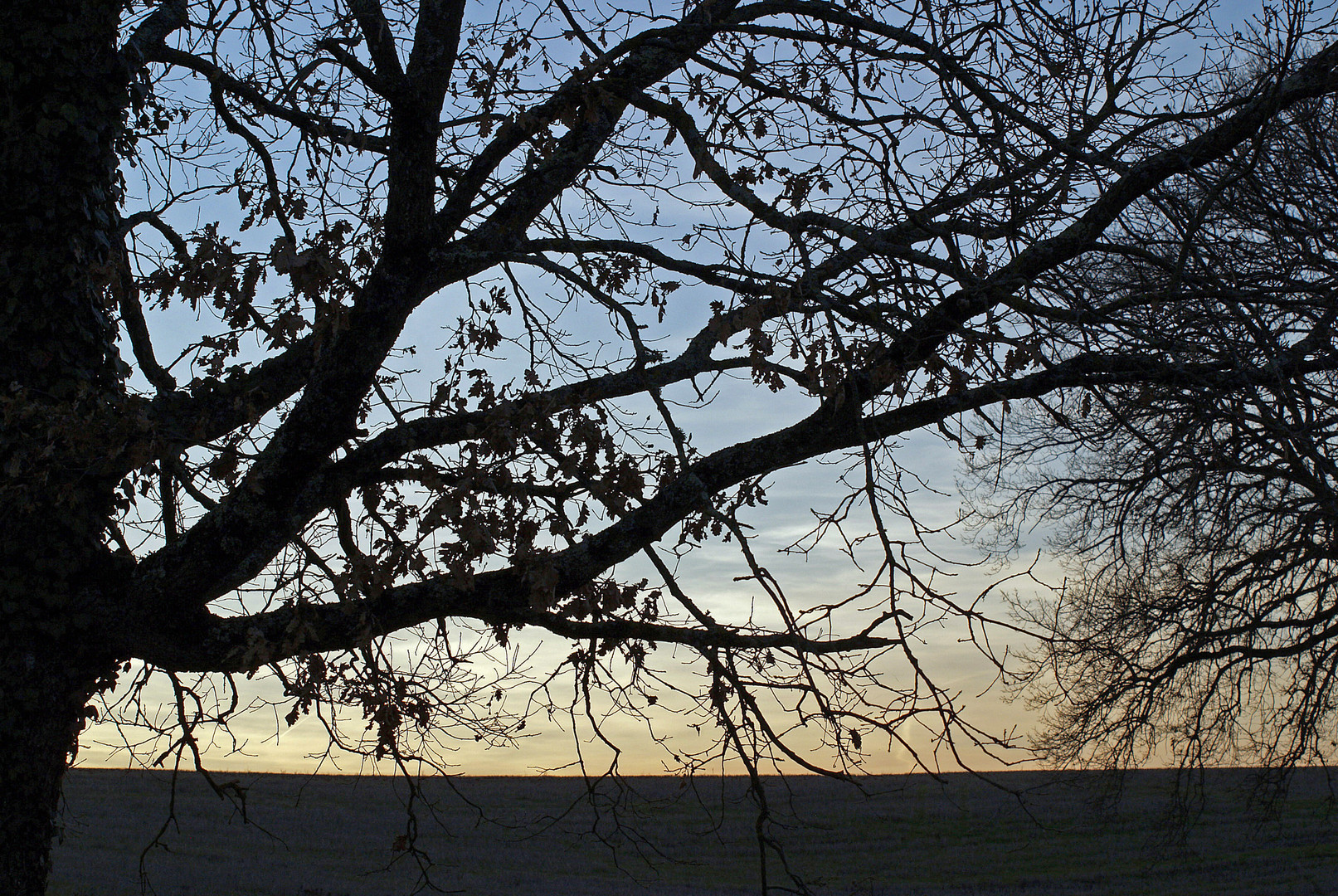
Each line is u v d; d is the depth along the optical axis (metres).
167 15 6.25
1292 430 4.87
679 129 4.68
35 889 5.30
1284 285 5.86
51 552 5.34
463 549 4.64
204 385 5.58
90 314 5.75
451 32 5.38
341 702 5.52
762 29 5.12
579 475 4.61
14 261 5.49
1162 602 11.96
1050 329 4.41
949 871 19.91
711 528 5.47
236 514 5.22
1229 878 18.05
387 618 5.47
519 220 5.87
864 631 4.19
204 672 5.95
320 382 5.19
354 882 18.23
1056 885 18.33
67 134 5.73
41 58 5.68
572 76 4.85
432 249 5.29
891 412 5.59
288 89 5.54
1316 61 5.31
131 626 5.30
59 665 5.34
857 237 4.29
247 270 4.10
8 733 5.20
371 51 5.24
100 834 21.11
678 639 4.88
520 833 22.78
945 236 4.45
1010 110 4.68
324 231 4.84
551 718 5.74
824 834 23.31
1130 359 5.06
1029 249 4.88
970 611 3.57
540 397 4.81
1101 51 4.87
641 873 19.84
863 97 5.03
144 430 4.76
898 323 4.82
